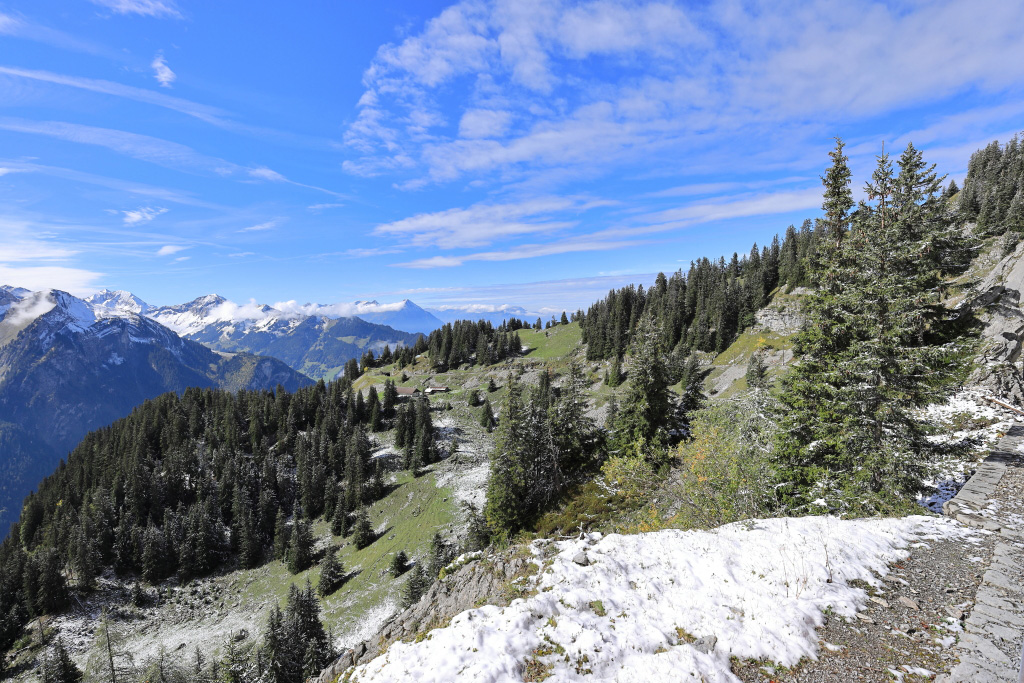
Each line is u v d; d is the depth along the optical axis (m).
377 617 60.12
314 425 137.00
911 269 18.19
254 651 54.31
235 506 100.06
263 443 127.06
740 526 11.85
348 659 10.80
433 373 173.50
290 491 112.69
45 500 119.44
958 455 15.64
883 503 14.58
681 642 7.27
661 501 21.89
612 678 6.45
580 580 9.25
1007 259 26.45
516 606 8.40
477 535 39.69
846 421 16.73
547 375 84.06
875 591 8.48
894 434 15.98
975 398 24.30
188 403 157.12
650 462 29.28
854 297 17.36
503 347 176.25
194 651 66.69
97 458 129.38
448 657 7.29
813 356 20.34
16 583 82.00
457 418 133.88
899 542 10.52
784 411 20.06
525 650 7.27
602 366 135.25
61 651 64.44
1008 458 16.42
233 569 91.19
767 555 9.73
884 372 16.38
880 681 6.11
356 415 136.50
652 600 8.53
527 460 39.44
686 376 72.00
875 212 20.45
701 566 9.55
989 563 9.28
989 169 90.44
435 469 101.75
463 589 10.91
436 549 56.88
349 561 78.81
